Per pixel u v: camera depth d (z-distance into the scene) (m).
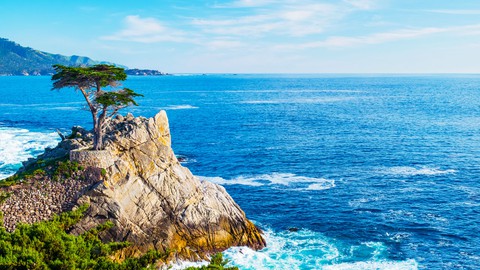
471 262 41.44
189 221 40.84
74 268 26.34
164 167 42.19
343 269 39.69
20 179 38.06
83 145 43.66
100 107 41.47
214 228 41.88
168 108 167.75
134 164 40.97
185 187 42.12
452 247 44.44
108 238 36.84
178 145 93.56
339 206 55.56
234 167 74.56
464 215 52.47
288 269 39.44
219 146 92.19
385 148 89.00
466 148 88.62
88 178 38.41
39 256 26.84
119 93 40.97
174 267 37.81
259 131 111.62
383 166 74.75
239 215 43.94
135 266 29.12
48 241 28.39
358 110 160.38
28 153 81.00
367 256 42.41
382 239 46.22
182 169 43.53
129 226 37.75
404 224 49.94
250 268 39.28
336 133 107.69
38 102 191.88
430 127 116.12
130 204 39.19
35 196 36.97
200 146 92.31
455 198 58.38
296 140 98.56
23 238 28.25
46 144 90.00
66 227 35.09
